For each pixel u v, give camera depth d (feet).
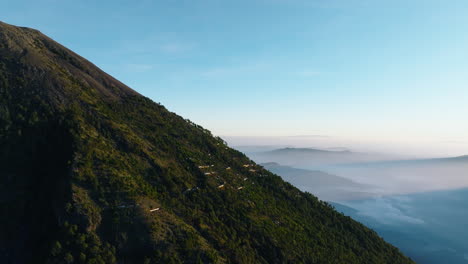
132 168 258.57
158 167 281.95
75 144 235.61
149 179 264.11
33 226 208.54
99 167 231.30
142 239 199.82
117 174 232.94
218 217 269.44
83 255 178.70
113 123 300.20
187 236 216.13
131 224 204.95
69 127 252.42
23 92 280.10
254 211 304.91
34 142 246.27
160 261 193.47
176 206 250.98
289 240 283.59
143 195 232.12
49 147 245.65
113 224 201.36
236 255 231.91
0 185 221.46
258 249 257.14
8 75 290.35
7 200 216.95
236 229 265.34
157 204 234.17
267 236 270.26
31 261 191.31
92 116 292.40
